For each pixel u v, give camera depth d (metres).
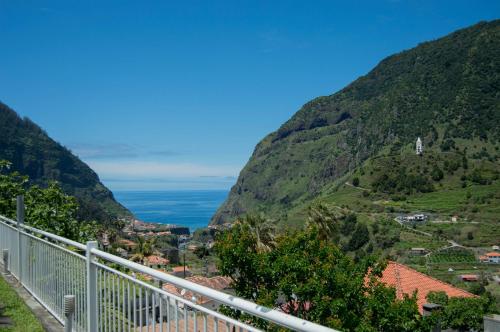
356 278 18.58
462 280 91.00
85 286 4.70
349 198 168.50
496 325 13.98
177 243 152.38
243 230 21.67
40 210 11.80
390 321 18.47
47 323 5.51
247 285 20.39
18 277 7.47
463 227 125.62
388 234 124.19
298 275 18.59
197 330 2.84
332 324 16.39
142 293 3.50
